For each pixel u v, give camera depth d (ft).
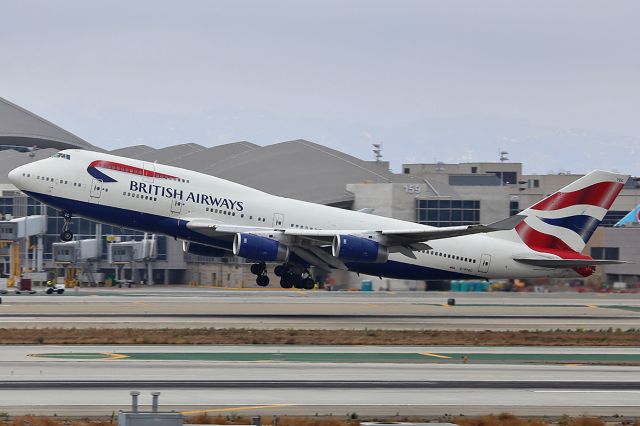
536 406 442.09
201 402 431.02
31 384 465.06
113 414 394.93
